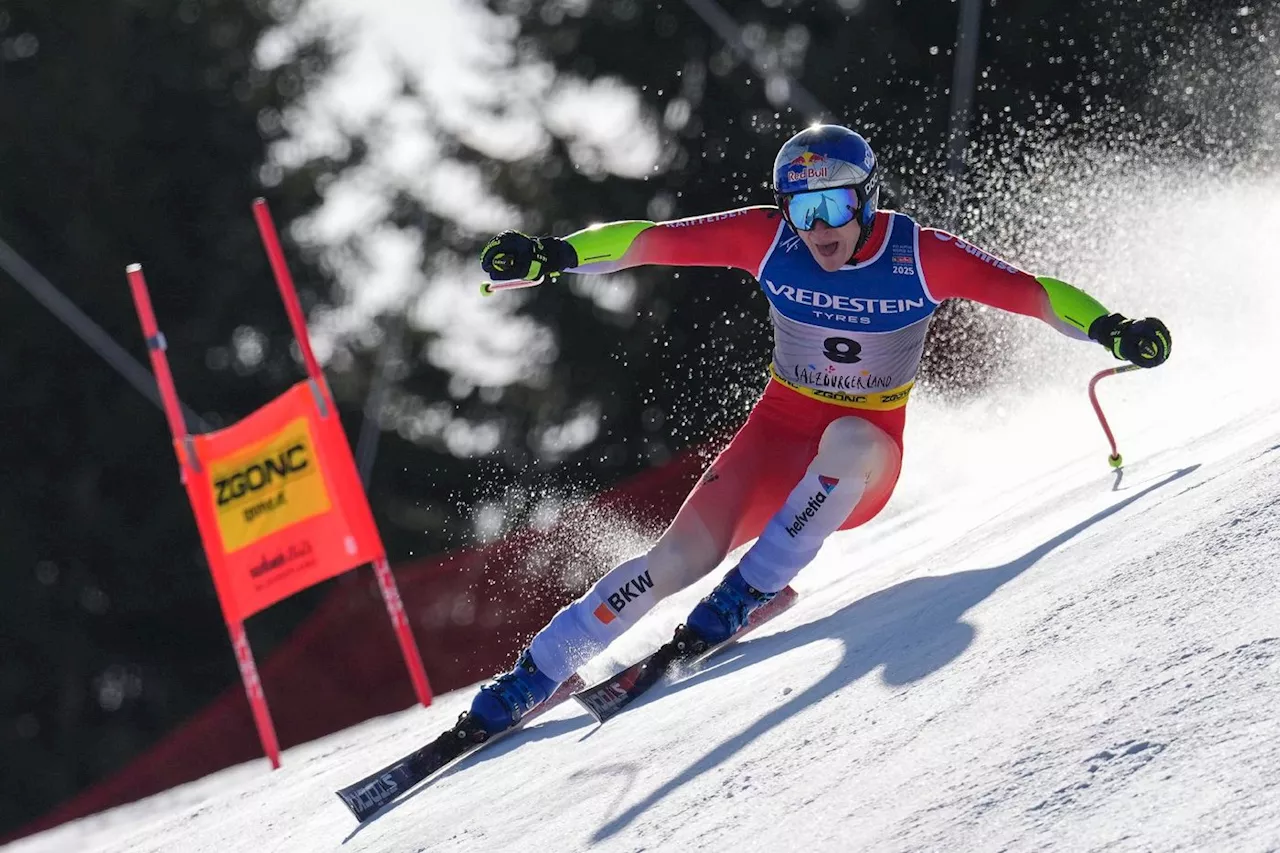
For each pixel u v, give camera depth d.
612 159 41.66
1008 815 3.13
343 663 41.28
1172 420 8.45
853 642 5.27
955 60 34.00
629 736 5.35
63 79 43.84
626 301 38.59
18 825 40.75
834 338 7.23
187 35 45.38
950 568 6.18
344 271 46.59
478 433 43.03
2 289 41.88
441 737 6.49
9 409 41.62
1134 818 2.91
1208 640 3.58
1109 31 29.09
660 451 38.34
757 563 6.67
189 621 42.22
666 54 40.19
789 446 7.47
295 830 6.46
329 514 12.49
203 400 43.75
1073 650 3.97
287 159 47.00
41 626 41.34
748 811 3.85
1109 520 5.45
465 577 41.19
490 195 44.16
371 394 44.25
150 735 41.78
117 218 43.69
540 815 4.66
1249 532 4.26
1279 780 2.80
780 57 38.91
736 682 5.53
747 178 39.41
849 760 3.90
